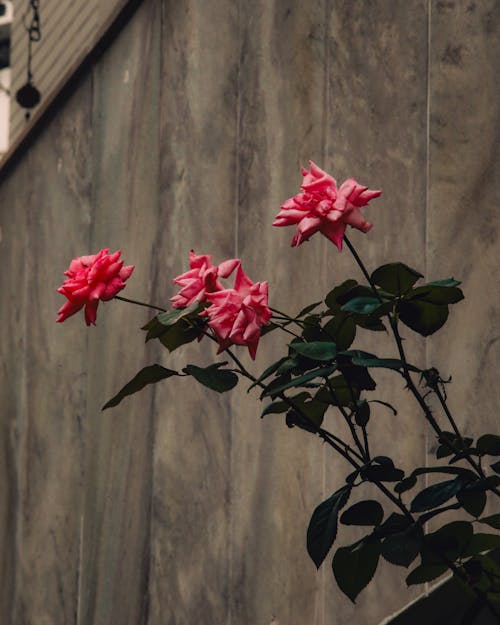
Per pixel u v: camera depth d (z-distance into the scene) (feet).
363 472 6.47
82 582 12.14
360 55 8.42
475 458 7.50
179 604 9.86
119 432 11.37
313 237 8.69
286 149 9.02
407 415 7.89
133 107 11.60
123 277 6.72
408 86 8.07
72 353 12.84
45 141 14.24
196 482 9.74
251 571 9.07
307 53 8.87
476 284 7.57
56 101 13.80
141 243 11.12
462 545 6.41
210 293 6.44
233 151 9.59
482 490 6.28
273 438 8.93
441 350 7.73
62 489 12.88
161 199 10.73
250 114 9.43
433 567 6.56
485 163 7.57
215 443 9.55
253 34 9.47
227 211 9.61
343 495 6.43
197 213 9.99
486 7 7.65
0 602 14.73
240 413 9.29
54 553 12.98
